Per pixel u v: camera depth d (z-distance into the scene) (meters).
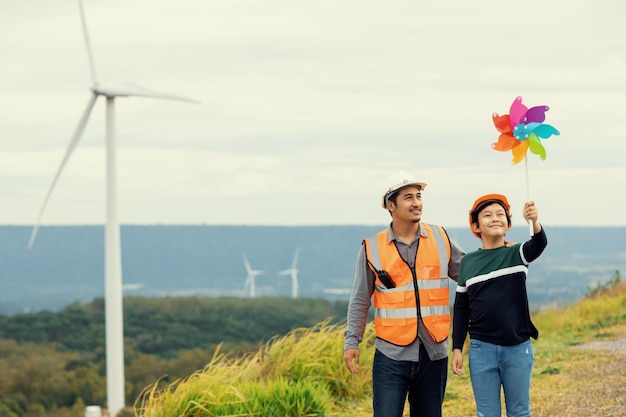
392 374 5.88
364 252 6.04
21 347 77.94
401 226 5.98
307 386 8.47
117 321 32.91
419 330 5.86
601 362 10.26
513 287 5.77
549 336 13.15
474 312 5.86
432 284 5.90
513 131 5.87
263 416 7.98
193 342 81.06
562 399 8.60
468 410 8.66
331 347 9.92
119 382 32.41
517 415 5.84
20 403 63.28
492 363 5.82
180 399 8.02
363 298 6.09
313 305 94.50
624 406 8.09
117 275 32.69
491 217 5.88
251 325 89.06
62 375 70.50
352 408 9.18
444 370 5.94
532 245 5.71
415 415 6.00
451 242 6.07
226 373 8.80
